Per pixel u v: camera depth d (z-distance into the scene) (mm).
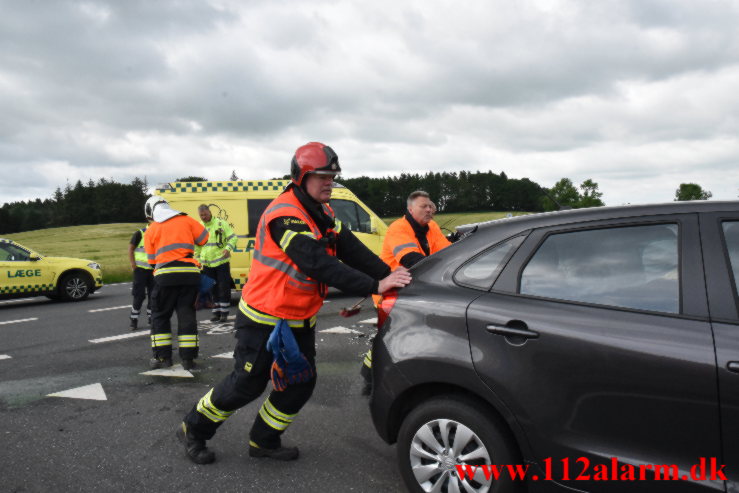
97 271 13000
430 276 2908
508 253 2727
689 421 2146
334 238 3223
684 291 2289
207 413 3369
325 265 2875
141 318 9445
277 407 3387
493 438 2555
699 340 2170
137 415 4426
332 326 7863
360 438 3844
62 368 5977
